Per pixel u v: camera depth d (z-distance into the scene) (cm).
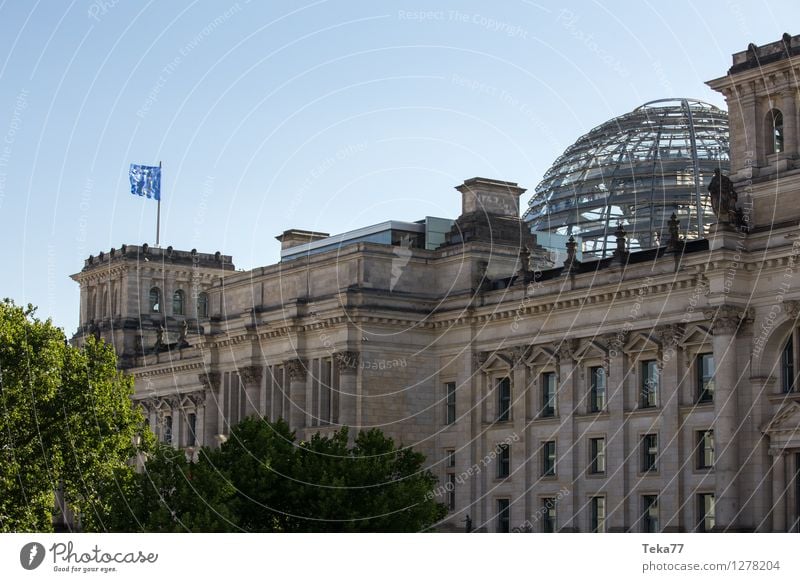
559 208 17962
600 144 18100
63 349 15300
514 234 16138
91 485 14638
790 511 11981
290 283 16775
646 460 13575
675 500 13062
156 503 11644
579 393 14300
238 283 17662
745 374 12356
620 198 17275
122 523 11800
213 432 17925
